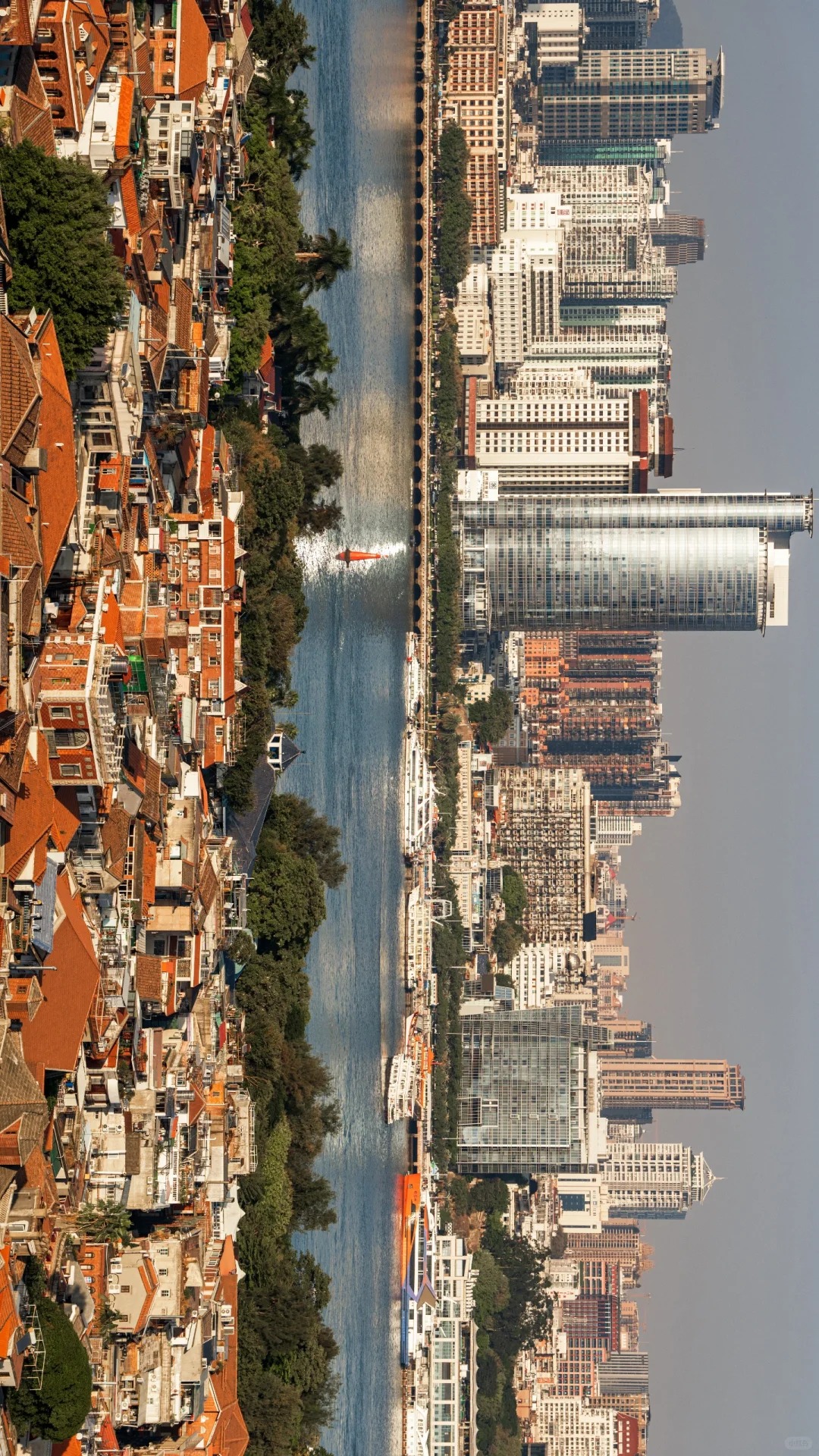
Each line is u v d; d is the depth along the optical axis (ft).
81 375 647.56
